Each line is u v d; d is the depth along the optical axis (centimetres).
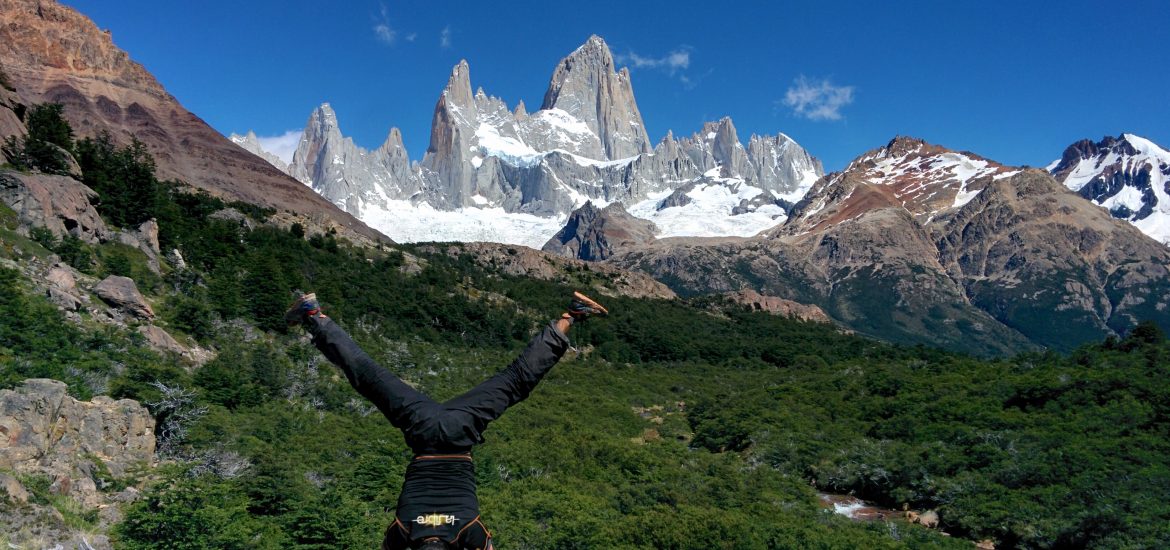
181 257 6725
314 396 4866
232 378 4281
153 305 5181
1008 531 4256
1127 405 6009
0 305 3606
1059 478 4712
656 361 11481
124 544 1958
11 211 5062
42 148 6462
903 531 4275
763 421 6788
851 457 5675
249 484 2703
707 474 5206
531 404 6775
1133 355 7894
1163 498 4272
